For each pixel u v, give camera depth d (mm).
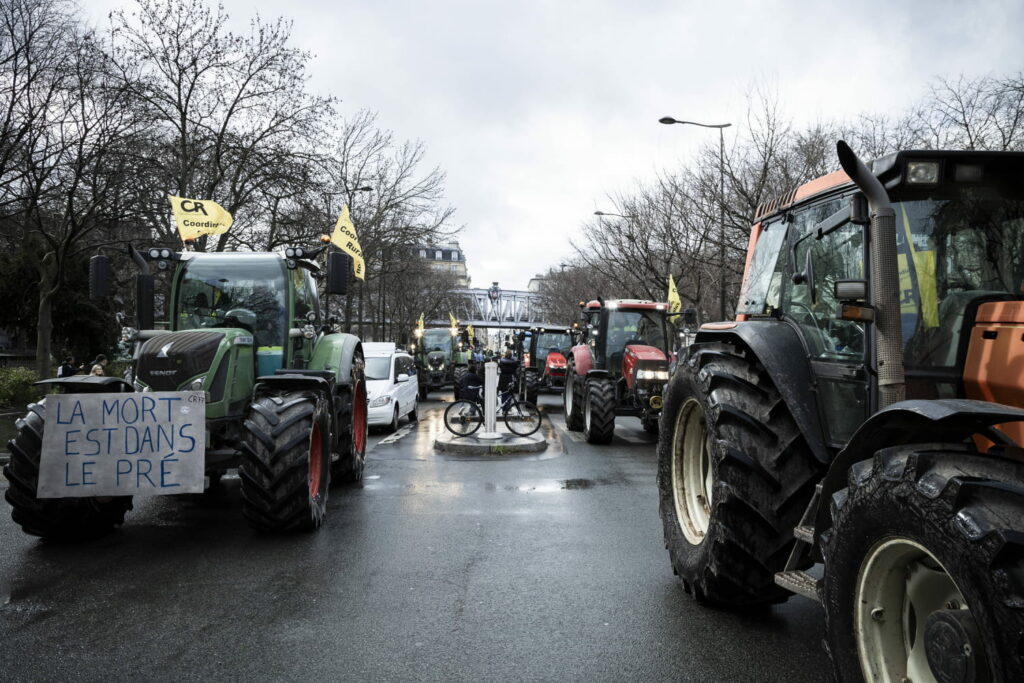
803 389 3869
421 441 13820
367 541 5992
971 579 2012
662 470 4961
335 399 7656
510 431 13352
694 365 4496
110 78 17828
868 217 3391
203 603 4473
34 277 31688
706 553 4043
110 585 4855
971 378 3047
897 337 3109
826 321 3863
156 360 6445
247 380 6996
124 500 6492
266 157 22375
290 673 3455
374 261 31266
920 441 2760
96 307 33438
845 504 2619
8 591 4730
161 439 5863
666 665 3525
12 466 5859
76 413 5824
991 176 3393
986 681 2057
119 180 16719
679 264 26656
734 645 3762
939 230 3455
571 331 26094
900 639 2521
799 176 19672
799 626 4035
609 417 12609
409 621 4133
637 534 6203
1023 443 2742
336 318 9930
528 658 3613
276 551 5707
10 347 36812
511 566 5234
